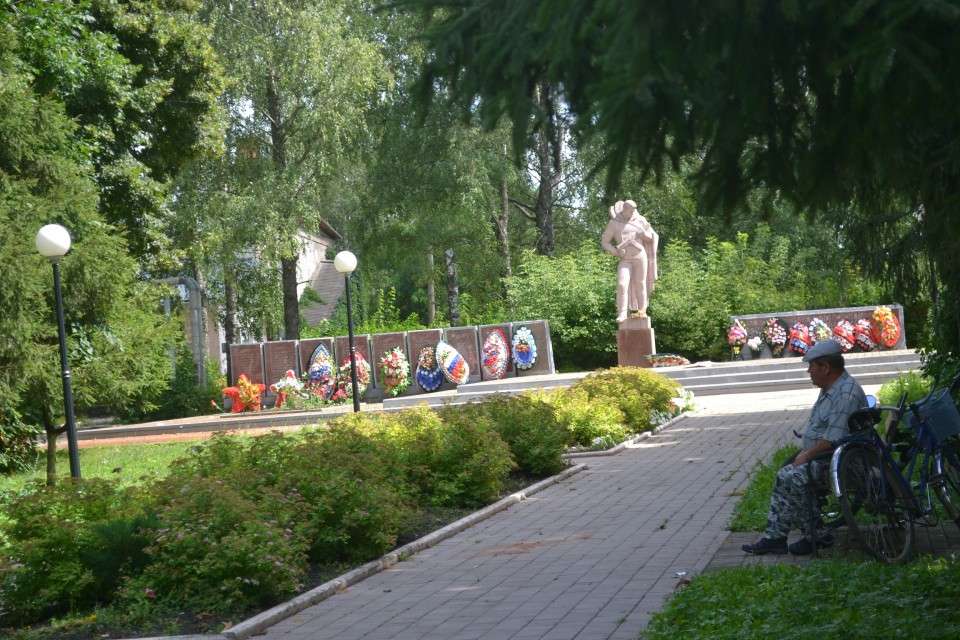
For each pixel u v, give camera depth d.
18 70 21.31
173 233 36.62
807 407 23.33
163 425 31.06
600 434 17.81
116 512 8.77
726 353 37.19
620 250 32.91
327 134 36.12
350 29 40.06
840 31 3.71
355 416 15.14
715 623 6.15
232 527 8.21
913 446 8.34
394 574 8.94
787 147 4.29
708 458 15.59
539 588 7.91
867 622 5.82
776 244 39.28
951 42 3.56
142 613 7.64
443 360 34.75
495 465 12.46
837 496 7.62
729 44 3.80
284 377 35.41
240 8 35.84
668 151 4.24
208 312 43.84
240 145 37.66
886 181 4.54
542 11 4.12
